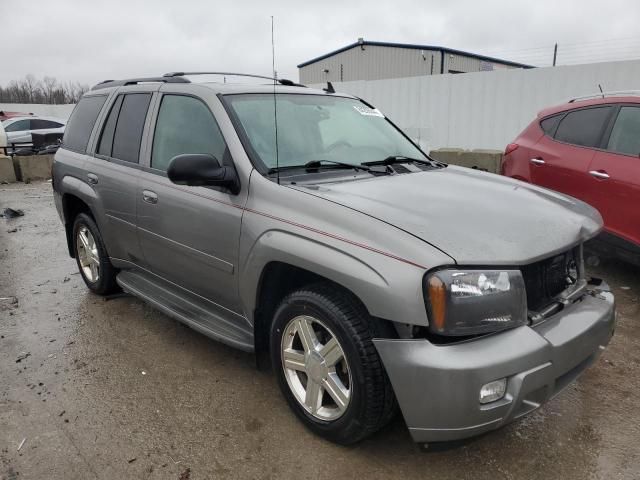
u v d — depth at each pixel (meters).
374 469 2.57
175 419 2.97
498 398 2.23
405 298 2.21
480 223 2.50
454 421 2.19
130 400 3.17
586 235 2.75
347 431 2.57
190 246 3.34
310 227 2.60
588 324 2.54
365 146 3.65
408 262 2.24
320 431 2.72
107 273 4.61
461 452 2.69
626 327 4.07
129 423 2.94
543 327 2.44
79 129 4.82
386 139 3.89
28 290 5.10
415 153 3.92
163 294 3.90
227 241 3.03
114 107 4.33
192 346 3.86
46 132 16.66
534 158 5.55
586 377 3.38
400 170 3.41
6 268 5.85
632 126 4.76
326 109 3.77
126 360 3.66
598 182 4.83
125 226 3.98
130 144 3.99
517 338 2.27
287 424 2.92
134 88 4.18
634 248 4.56
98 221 4.33
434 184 3.12
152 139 3.77
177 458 2.66
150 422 2.95
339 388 2.60
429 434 2.26
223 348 3.83
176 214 3.39
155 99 3.86
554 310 2.57
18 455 2.68
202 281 3.37
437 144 10.91
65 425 2.93
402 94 11.31
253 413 3.02
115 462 2.63
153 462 2.63
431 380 2.18
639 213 4.50
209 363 3.60
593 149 5.00
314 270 2.52
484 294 2.22
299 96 3.73
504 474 2.54
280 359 2.90
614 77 8.50
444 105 10.67
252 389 3.27
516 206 2.80
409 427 2.29
